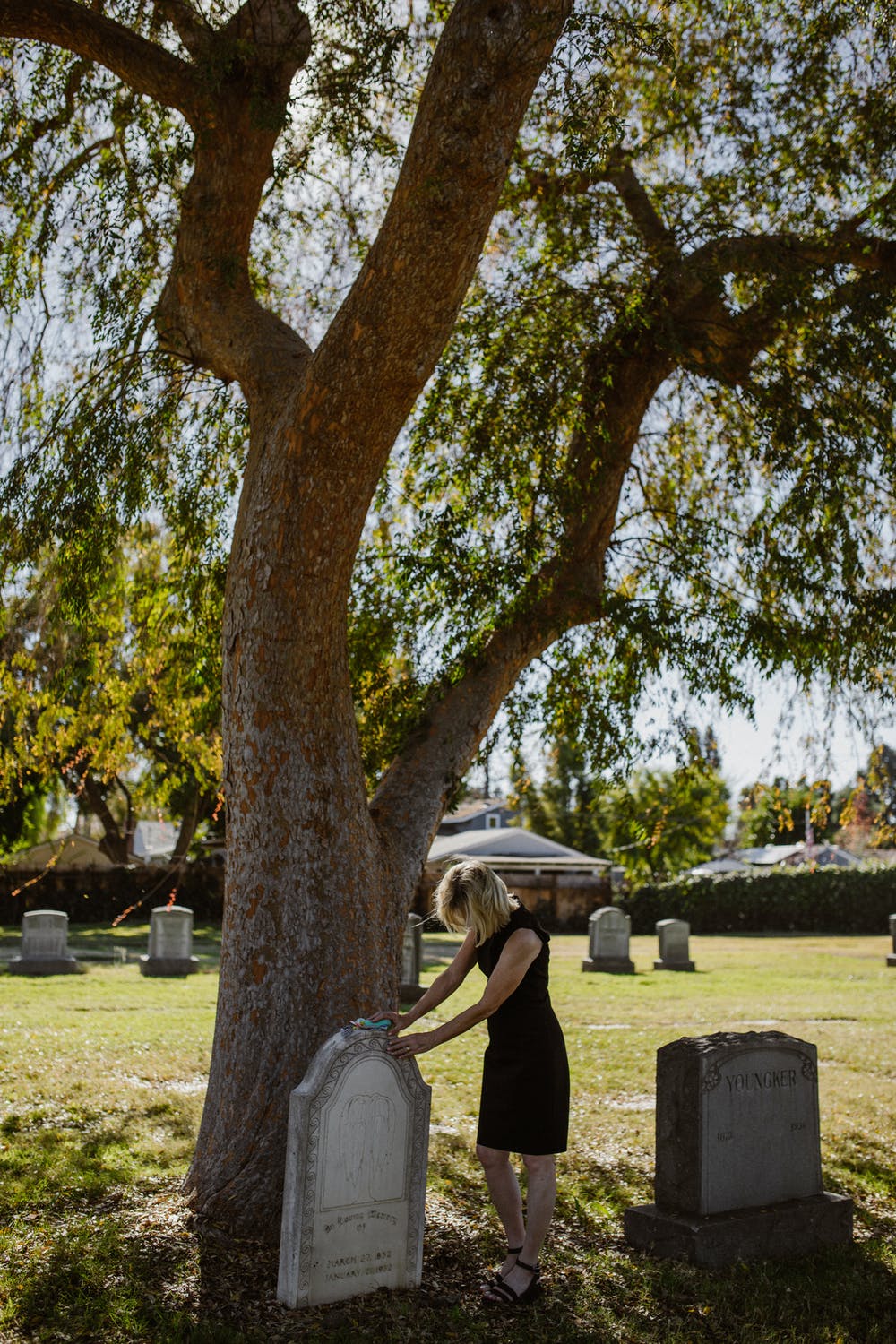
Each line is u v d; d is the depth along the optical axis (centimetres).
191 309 721
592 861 4312
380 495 959
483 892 510
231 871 600
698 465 1037
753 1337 473
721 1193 585
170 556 991
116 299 841
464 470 824
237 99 727
